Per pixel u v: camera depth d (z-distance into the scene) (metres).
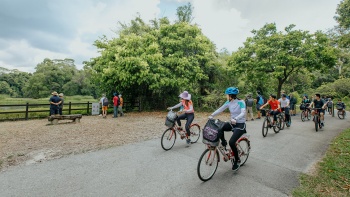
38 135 8.34
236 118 4.32
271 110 8.88
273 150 6.43
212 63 20.08
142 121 12.66
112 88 18.53
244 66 17.91
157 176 4.39
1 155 5.73
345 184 4.07
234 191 3.79
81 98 59.00
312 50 15.49
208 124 4.16
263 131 8.18
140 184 4.02
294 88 29.27
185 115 6.73
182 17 25.55
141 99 19.98
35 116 13.83
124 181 4.14
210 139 4.08
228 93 4.55
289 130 9.77
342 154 5.96
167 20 22.48
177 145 6.88
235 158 4.61
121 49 15.76
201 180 4.18
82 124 11.27
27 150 6.22
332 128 10.52
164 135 6.23
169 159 5.46
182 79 17.16
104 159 5.42
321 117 9.97
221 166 5.04
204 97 19.84
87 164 5.05
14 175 4.38
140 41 17.19
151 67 16.86
